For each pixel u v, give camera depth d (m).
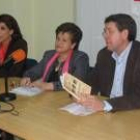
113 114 2.11
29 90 2.65
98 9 3.94
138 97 2.22
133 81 2.41
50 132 1.83
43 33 4.56
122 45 2.47
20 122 2.00
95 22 4.00
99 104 2.15
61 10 4.31
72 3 4.18
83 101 2.17
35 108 2.25
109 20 2.46
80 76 2.76
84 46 4.14
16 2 4.41
